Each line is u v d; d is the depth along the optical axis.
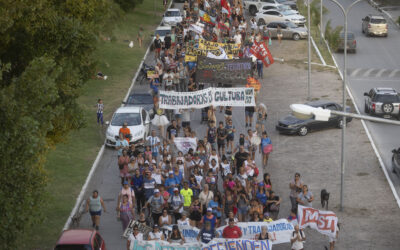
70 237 20.48
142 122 34.94
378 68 54.41
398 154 31.42
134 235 21.22
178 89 43.56
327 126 39.03
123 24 64.88
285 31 65.56
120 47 59.59
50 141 23.56
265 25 66.06
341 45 59.62
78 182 29.70
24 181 17.59
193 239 21.69
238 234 21.33
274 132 39.12
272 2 74.75
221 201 24.75
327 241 24.47
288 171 32.47
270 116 42.06
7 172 16.97
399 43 63.59
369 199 28.81
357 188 30.17
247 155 27.92
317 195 29.45
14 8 20.73
